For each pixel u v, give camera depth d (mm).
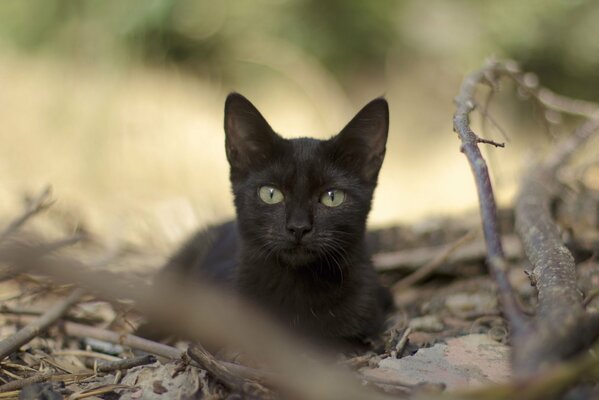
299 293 802
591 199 976
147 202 1277
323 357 771
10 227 812
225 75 2057
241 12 2041
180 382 703
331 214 805
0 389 711
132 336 764
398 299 923
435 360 734
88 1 1788
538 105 1027
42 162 1467
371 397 643
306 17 2148
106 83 1689
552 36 2104
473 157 680
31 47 1771
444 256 909
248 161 825
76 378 729
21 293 827
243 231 822
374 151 829
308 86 2082
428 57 2254
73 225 1008
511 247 921
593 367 591
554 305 640
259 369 717
